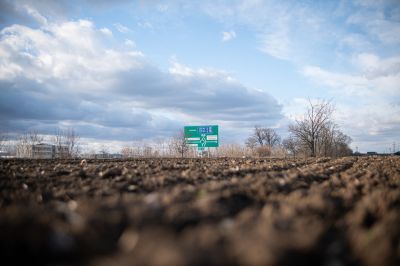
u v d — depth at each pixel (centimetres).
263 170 880
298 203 394
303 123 3588
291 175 672
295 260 240
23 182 602
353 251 262
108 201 405
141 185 561
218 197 422
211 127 3712
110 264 231
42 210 373
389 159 1529
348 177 696
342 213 381
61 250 259
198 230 292
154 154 3356
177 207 363
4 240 263
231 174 766
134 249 260
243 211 372
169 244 254
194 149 3741
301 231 290
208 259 229
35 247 259
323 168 952
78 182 607
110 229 317
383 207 385
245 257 228
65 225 315
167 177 633
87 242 277
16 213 327
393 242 290
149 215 334
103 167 906
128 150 3234
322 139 4038
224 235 280
